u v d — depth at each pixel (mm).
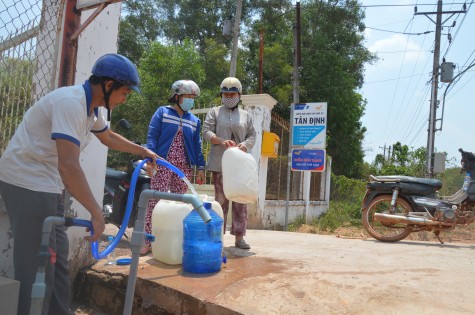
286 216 8547
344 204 13750
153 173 3381
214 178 4332
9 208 2160
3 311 1963
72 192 1978
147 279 3121
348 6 22844
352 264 3742
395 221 5793
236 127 4207
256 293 2828
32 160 2137
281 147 9820
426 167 16250
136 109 13391
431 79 16516
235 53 12133
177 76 14367
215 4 25281
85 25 3119
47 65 3244
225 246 4520
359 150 22406
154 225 3613
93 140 3578
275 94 19812
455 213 5496
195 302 2775
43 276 1809
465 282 3199
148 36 24906
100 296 3387
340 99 20172
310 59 20656
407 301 2713
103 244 4711
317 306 2625
